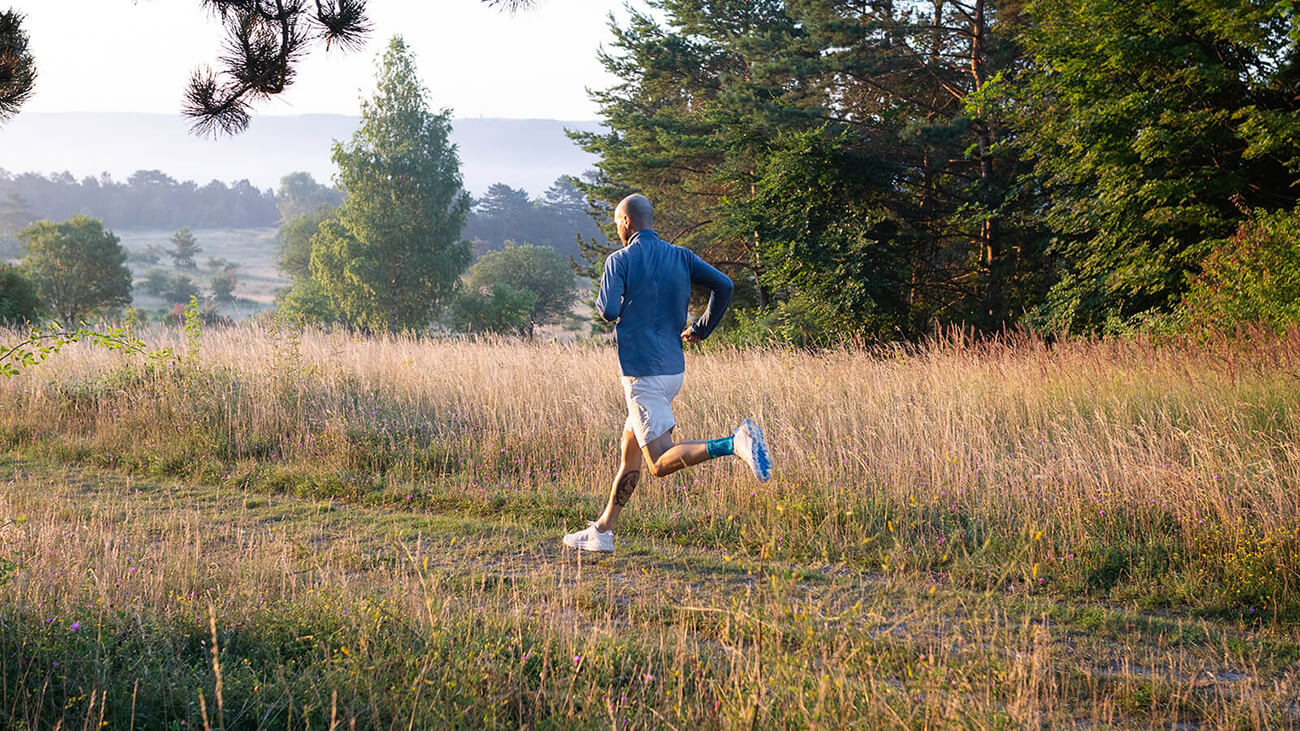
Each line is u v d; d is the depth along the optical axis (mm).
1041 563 4727
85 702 2736
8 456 7875
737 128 22797
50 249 73875
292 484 6844
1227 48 13922
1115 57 13820
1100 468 5664
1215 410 6582
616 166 28641
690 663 3279
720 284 4469
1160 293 15031
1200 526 4836
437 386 9047
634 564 4883
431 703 2758
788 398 7969
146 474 7301
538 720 2760
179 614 3523
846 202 20938
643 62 29547
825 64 22812
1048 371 8508
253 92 7309
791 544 5121
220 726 2578
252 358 10055
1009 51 20500
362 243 53344
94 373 9906
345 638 3340
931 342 10398
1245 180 13828
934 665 3148
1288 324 9812
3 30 7859
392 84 53875
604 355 10219
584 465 6793
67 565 4039
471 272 80250
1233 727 2934
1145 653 3689
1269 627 3949
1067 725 2977
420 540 5219
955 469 5965
